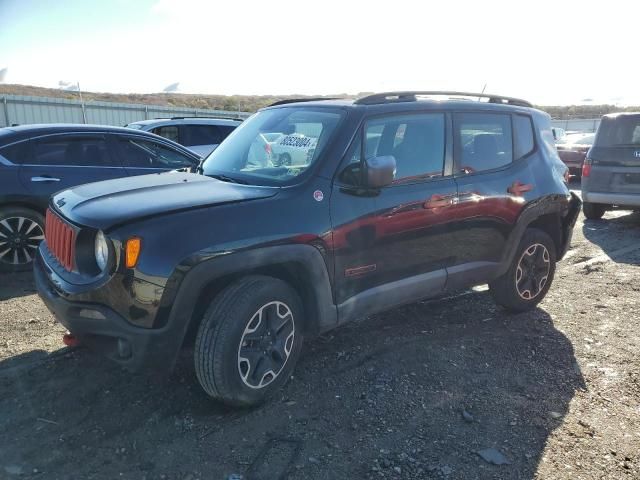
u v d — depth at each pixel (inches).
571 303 217.6
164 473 111.4
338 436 125.3
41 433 123.4
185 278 118.8
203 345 125.7
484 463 116.8
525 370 159.3
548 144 208.2
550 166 203.3
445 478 111.6
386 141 157.8
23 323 186.2
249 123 183.9
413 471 113.5
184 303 120.0
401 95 166.9
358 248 146.6
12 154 239.6
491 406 139.3
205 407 135.6
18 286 227.5
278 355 135.9
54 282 130.7
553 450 121.8
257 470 112.9
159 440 122.1
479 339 180.2
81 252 126.3
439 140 169.5
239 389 128.6
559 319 200.5
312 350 168.4
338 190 144.2
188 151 295.3
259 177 150.7
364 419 132.2
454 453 119.9
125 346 120.2
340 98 180.2
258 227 128.4
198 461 115.3
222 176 158.7
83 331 125.0
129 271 117.2
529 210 190.7
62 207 139.8
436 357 165.5
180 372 151.9
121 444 120.3
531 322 197.0
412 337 179.6
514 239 188.2
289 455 118.0
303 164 147.2
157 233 118.5
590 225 378.6
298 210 135.9
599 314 205.6
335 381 149.6
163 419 130.1
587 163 378.6
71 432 124.0
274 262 130.3
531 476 113.0
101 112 945.5
